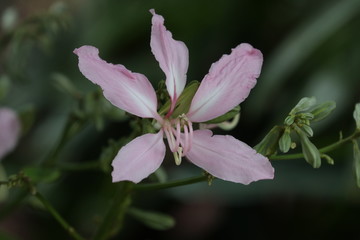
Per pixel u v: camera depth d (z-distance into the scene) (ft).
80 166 1.78
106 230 1.64
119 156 1.41
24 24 1.90
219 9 2.84
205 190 2.56
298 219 2.78
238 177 1.45
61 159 2.72
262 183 2.55
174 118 1.50
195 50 2.87
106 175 2.65
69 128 1.78
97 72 1.42
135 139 1.44
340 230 2.69
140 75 1.46
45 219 2.79
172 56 1.48
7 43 1.93
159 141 1.46
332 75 2.52
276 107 2.57
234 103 1.48
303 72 2.55
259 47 2.87
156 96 1.47
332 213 2.68
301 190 2.55
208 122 1.50
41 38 1.90
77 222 2.71
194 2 2.83
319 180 2.54
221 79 1.48
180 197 2.58
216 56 2.86
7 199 2.20
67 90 1.79
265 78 2.50
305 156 1.46
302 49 2.49
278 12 2.84
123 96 1.44
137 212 1.73
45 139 2.80
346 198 2.47
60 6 1.91
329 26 2.50
